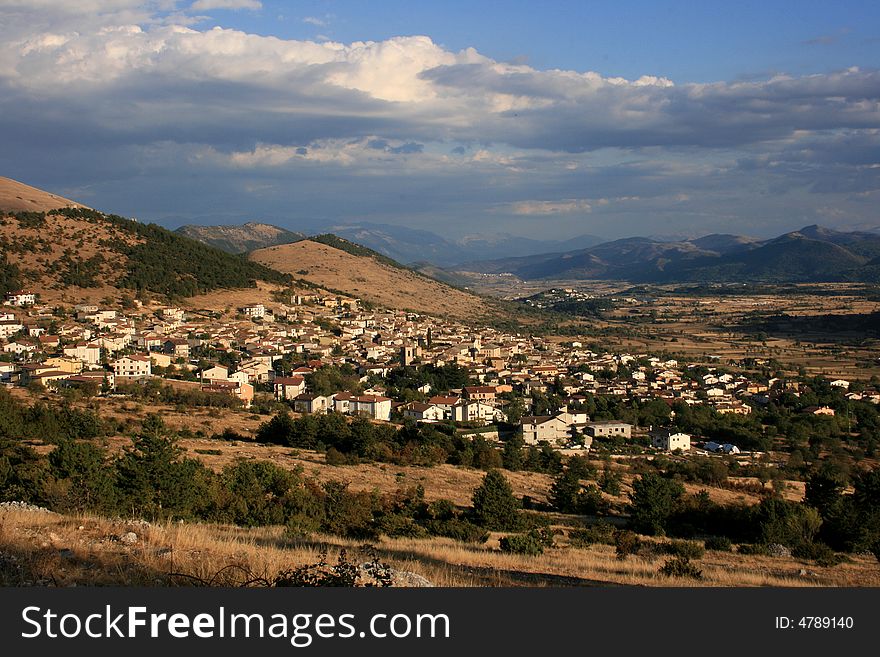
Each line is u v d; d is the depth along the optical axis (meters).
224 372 143.88
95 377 126.38
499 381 172.62
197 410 111.25
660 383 178.25
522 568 30.47
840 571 41.78
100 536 21.47
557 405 145.12
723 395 164.62
